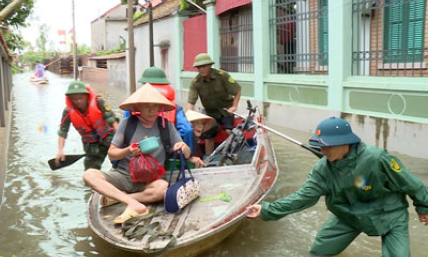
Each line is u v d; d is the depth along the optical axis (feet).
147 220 12.67
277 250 13.65
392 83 24.64
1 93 29.84
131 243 11.55
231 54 41.86
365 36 28.63
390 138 25.03
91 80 107.45
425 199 10.08
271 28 35.83
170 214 13.01
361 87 26.81
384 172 9.95
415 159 22.99
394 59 26.55
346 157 10.09
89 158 19.65
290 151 26.50
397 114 24.77
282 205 11.09
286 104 33.83
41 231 15.60
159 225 12.17
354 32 28.27
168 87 16.97
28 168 23.88
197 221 12.43
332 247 11.72
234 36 41.11
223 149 18.75
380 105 25.86
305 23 32.09
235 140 19.04
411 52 25.84
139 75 68.08
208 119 19.85
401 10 26.02
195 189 13.78
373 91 26.18
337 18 28.12
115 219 12.93
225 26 42.57
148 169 13.79
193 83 23.03
